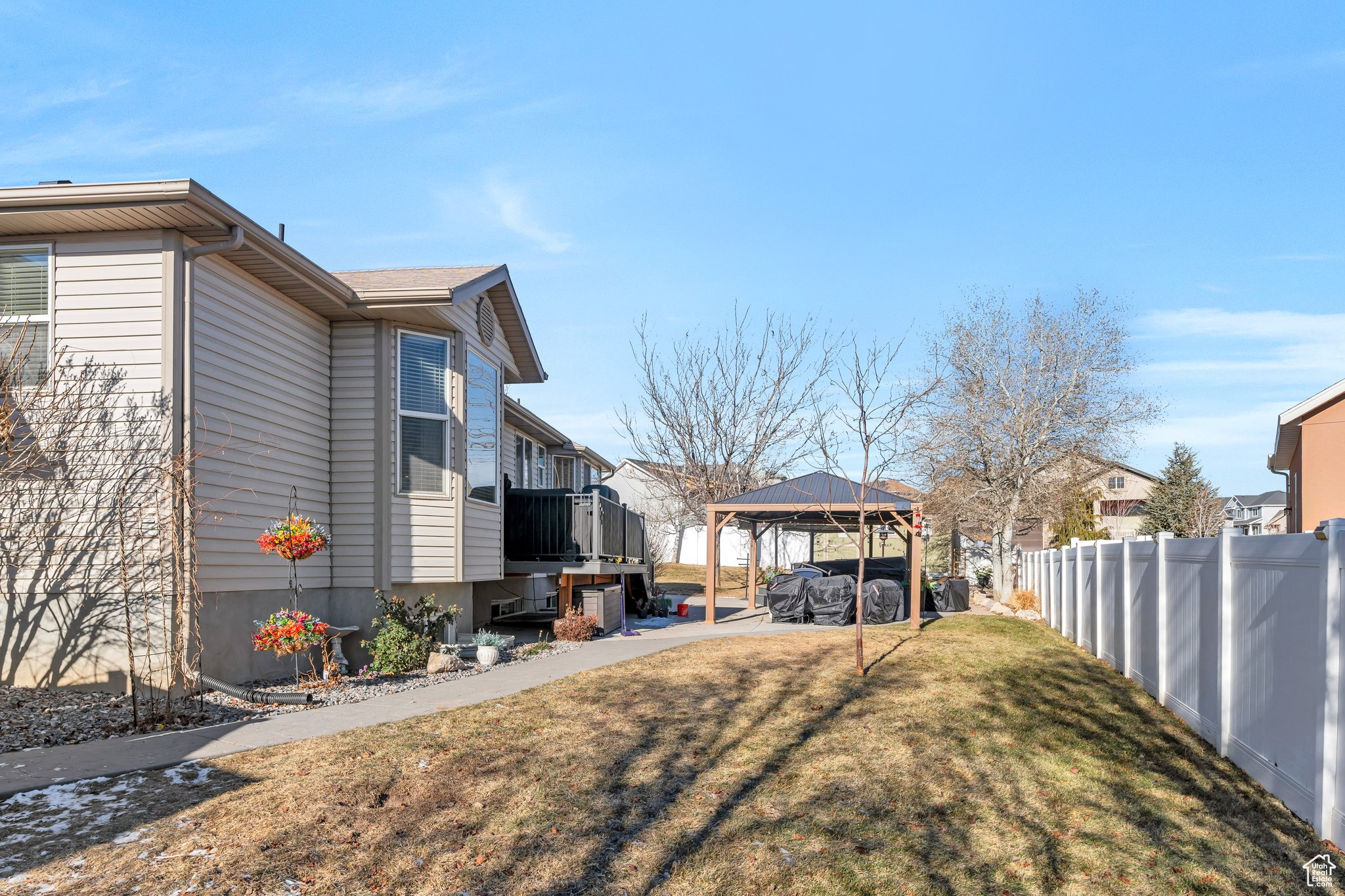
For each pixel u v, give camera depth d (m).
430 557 12.09
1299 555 5.78
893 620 18.75
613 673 10.88
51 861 4.69
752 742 7.62
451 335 12.53
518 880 4.81
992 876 5.07
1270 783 6.30
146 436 8.59
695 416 27.02
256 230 9.02
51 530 8.73
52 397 8.67
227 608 9.44
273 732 7.45
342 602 11.52
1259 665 6.54
